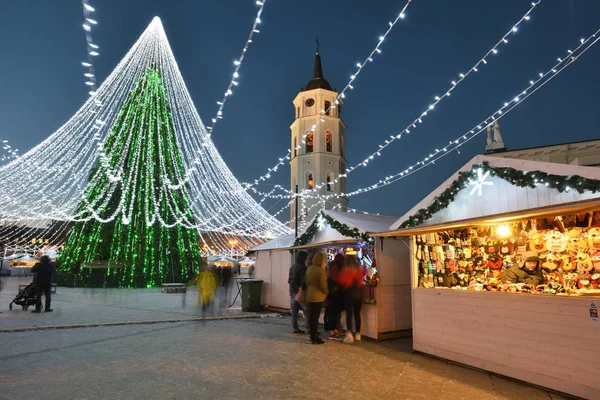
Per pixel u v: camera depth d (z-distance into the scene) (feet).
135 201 78.59
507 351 18.52
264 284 44.16
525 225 20.20
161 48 55.42
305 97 161.79
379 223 32.58
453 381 17.98
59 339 25.93
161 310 41.27
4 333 27.73
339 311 27.61
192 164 66.44
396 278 28.73
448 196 24.07
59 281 75.92
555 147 70.18
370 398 15.56
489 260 22.66
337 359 21.54
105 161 71.56
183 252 82.43
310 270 25.80
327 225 35.12
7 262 121.70
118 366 19.54
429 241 24.57
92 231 75.72
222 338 26.73
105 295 58.70
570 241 19.31
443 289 22.25
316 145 153.79
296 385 16.96
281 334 28.48
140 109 82.79
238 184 85.66
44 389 16.03
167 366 19.63
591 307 15.62
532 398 15.98
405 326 28.37
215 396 15.52
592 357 15.40
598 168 16.94
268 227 107.55
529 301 17.87
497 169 21.45
